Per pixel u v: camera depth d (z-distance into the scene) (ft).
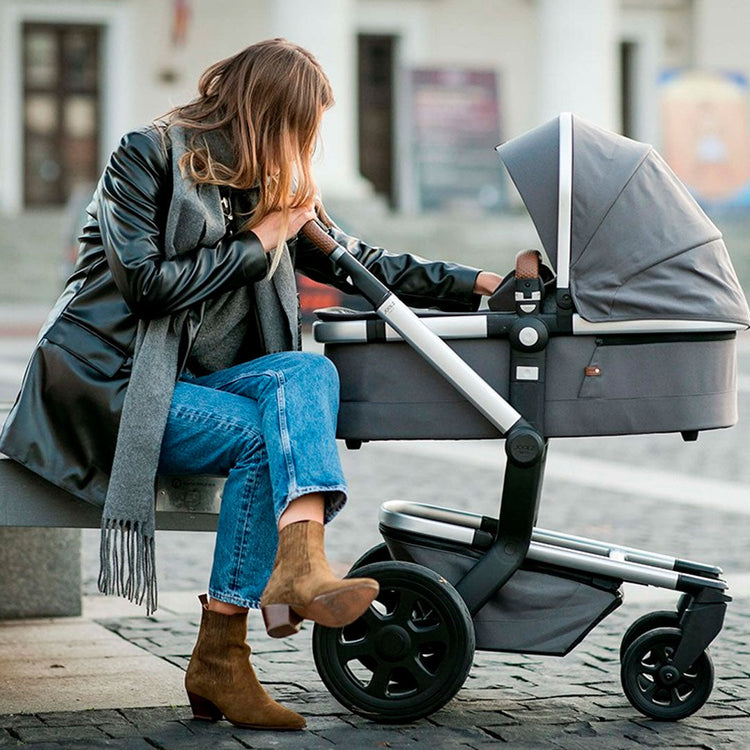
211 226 16.57
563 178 16.58
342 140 123.95
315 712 17.39
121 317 16.57
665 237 16.63
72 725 16.74
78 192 98.07
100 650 20.99
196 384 17.13
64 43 137.80
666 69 140.56
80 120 138.31
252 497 16.28
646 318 16.40
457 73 129.90
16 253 119.85
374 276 17.67
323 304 68.49
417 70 129.49
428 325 16.84
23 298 118.62
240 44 139.64
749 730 16.78
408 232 123.34
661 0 150.82
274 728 16.53
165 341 16.52
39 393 16.43
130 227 16.30
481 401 16.56
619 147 17.07
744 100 135.44
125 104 137.69
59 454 16.38
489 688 18.69
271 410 16.16
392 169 145.59
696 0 151.02
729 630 22.52
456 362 16.55
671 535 32.32
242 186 16.67
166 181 16.63
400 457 46.37
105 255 16.62
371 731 16.51
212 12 139.03
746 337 102.32
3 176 135.44
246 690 16.62
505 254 124.67
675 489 40.04
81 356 16.47
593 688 18.72
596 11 127.75
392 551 17.56
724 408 16.99
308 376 16.37
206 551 29.96
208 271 16.29
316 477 15.67
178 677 19.29
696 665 17.22
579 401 16.63
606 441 51.83
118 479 16.19
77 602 23.52
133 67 137.80
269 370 16.56
